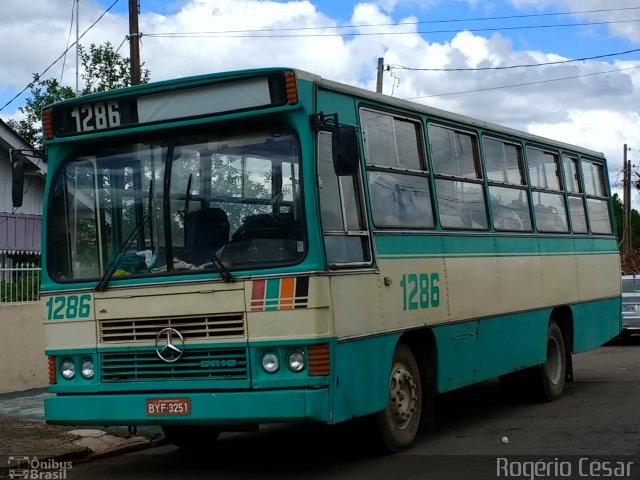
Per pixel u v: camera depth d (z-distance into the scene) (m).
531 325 11.72
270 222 7.52
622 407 11.58
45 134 8.36
